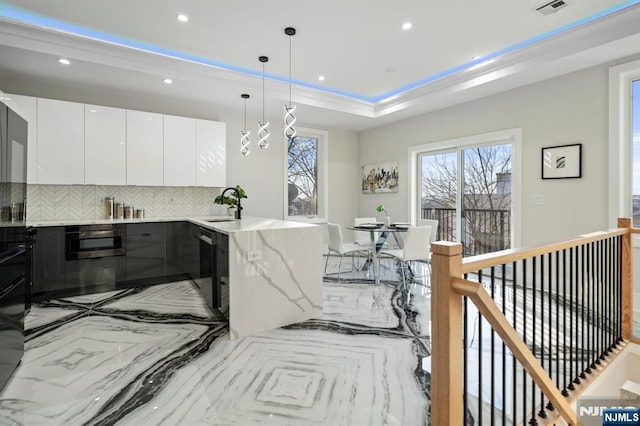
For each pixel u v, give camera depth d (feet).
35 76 12.07
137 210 14.74
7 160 6.57
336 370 7.14
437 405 3.78
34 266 11.25
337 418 5.62
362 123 19.60
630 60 10.42
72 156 12.55
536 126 12.85
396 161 19.39
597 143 11.22
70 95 13.39
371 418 5.63
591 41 9.86
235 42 11.02
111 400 6.08
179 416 5.65
